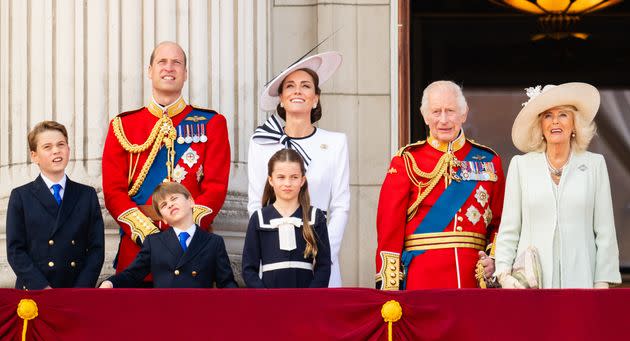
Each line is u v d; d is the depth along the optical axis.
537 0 46.94
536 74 46.56
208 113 33.50
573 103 29.84
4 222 35.75
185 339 27.61
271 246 29.95
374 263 40.66
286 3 41.53
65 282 30.47
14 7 37.00
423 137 44.69
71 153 35.84
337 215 32.25
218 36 37.34
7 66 36.97
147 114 33.25
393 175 31.64
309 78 32.84
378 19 41.47
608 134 46.34
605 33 47.00
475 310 27.70
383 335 27.62
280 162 30.09
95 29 36.22
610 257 29.55
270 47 40.03
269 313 27.69
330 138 32.81
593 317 27.67
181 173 32.75
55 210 30.62
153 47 36.47
